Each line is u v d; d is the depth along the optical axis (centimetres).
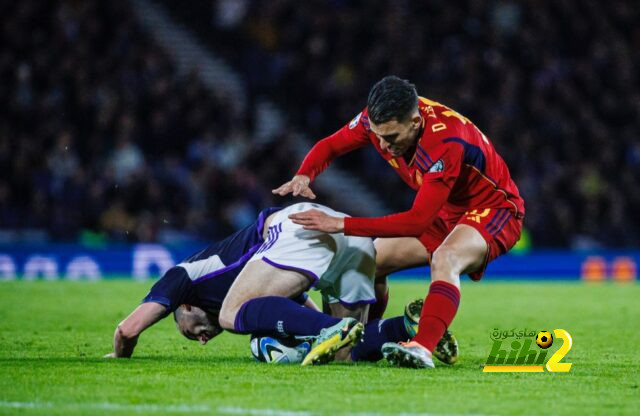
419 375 1920
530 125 7181
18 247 5825
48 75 6388
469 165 2144
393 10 7444
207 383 1798
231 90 7625
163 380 1831
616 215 7000
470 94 6944
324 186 7156
